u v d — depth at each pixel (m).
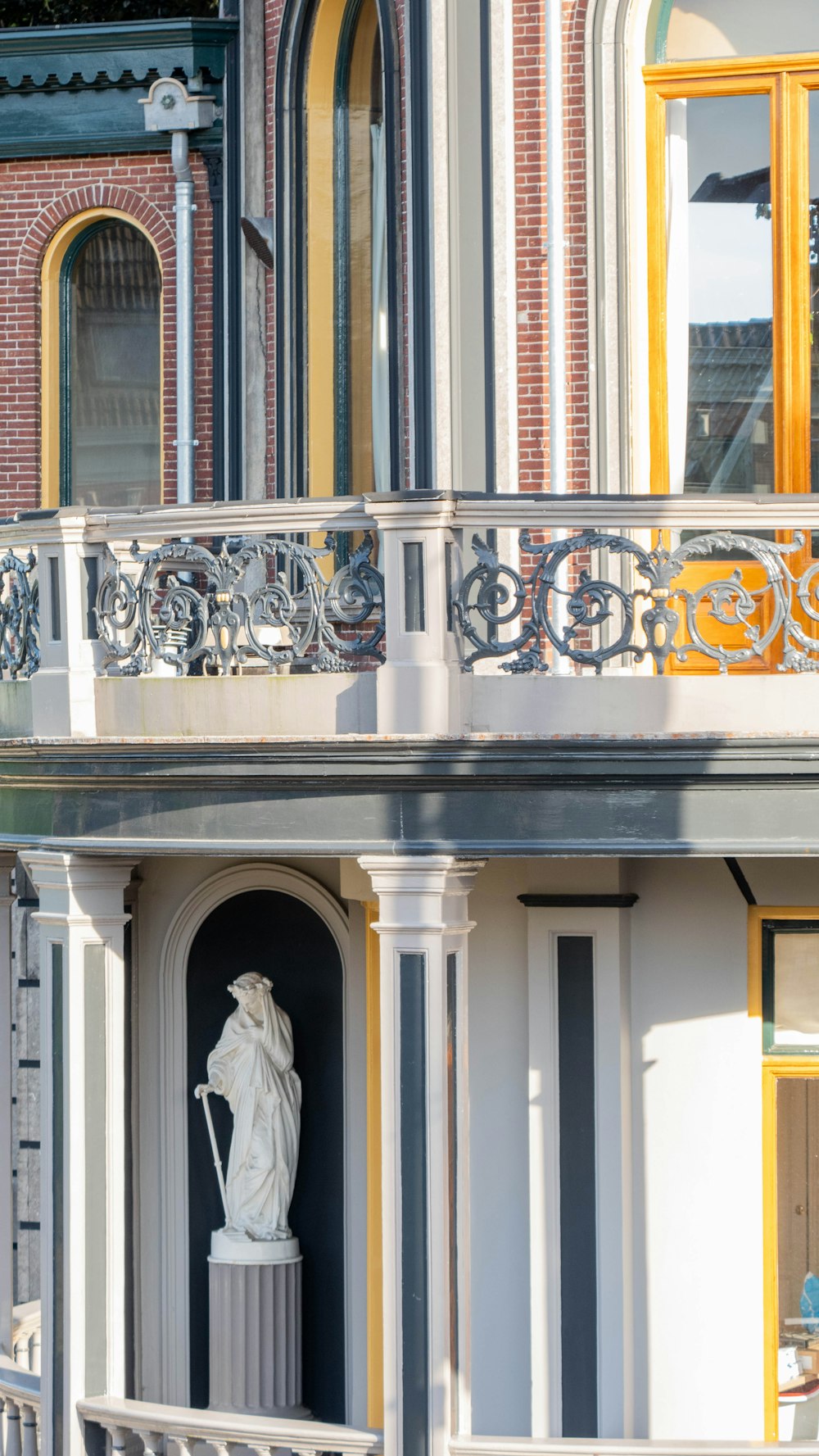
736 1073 14.30
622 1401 14.10
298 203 17.98
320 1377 16.59
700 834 11.89
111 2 31.70
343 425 17.83
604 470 14.72
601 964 14.17
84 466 21.94
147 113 20.80
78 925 13.36
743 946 14.27
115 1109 13.44
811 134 14.88
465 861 12.12
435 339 14.85
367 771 12.06
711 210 15.01
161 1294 16.62
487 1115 14.48
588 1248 14.16
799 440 14.93
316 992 16.69
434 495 11.81
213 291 20.97
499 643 12.02
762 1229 14.33
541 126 14.75
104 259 21.91
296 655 12.43
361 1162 16.23
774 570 11.80
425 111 14.91
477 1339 14.46
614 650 11.98
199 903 16.62
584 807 11.97
